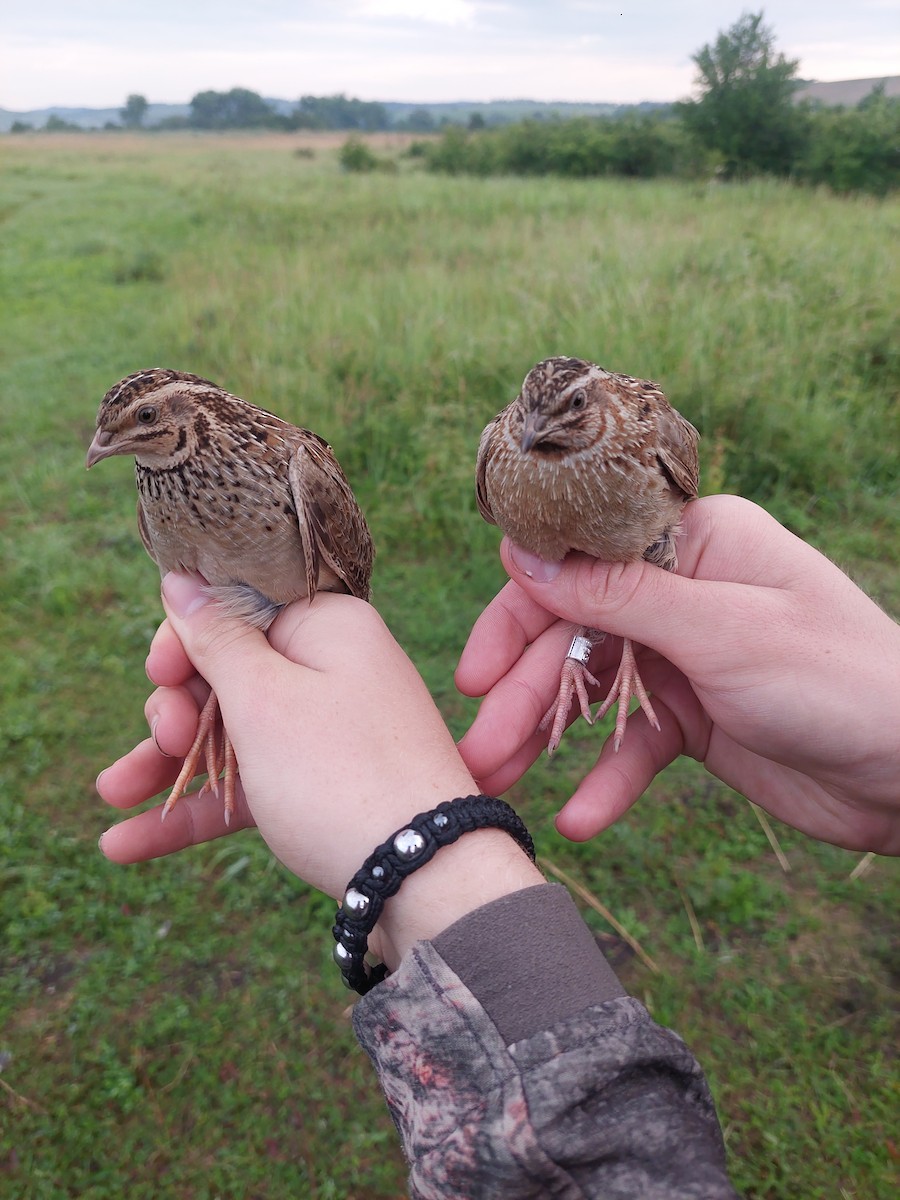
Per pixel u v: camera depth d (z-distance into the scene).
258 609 0.30
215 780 0.29
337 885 0.22
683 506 0.32
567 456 0.29
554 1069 0.16
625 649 0.31
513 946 0.18
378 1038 0.18
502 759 0.31
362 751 0.22
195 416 0.30
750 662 0.26
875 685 0.26
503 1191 0.15
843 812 0.31
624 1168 0.15
